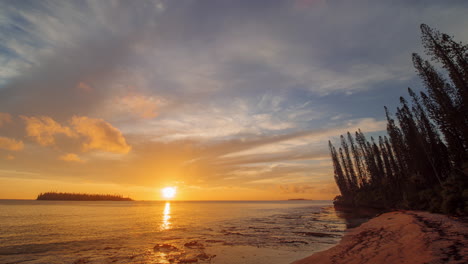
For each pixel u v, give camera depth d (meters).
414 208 32.47
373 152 63.81
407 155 42.75
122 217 47.12
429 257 8.48
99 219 42.41
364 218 34.75
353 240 15.74
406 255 9.40
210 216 50.38
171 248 16.80
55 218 43.28
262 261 12.72
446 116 27.97
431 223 16.58
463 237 11.03
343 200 82.62
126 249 16.97
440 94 28.25
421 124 37.72
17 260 14.46
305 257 13.02
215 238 20.91
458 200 20.39
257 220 38.94
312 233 22.33
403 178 44.53
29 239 21.64
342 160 78.81
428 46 26.11
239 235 22.42
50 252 16.41
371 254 10.67
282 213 57.41
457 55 23.94
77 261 13.91
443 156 34.53
